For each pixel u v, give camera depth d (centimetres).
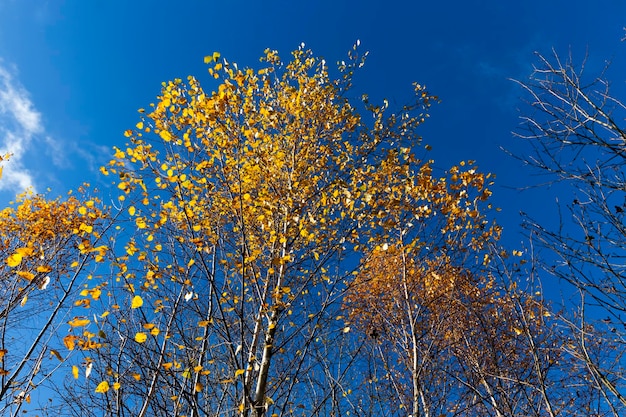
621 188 275
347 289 457
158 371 353
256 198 498
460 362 562
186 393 352
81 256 555
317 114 640
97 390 341
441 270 566
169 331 403
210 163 445
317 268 452
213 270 454
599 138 274
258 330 426
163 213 449
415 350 506
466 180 554
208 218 469
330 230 526
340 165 618
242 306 372
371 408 504
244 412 352
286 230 500
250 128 485
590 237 306
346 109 665
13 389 414
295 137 614
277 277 495
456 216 547
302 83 659
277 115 603
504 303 564
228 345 385
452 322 578
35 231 818
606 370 364
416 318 529
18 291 562
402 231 547
